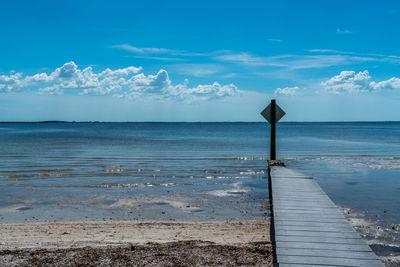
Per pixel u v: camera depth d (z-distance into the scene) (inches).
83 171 849.5
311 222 268.7
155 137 2783.0
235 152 1378.0
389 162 1024.2
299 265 190.7
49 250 257.4
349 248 215.2
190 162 1040.8
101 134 3474.4
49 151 1423.5
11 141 2158.0
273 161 540.4
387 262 263.6
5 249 266.8
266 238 328.2
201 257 240.4
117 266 220.5
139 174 800.3
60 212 454.9
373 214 430.6
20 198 539.8
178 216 434.0
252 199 529.7
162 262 228.8
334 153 1336.1
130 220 414.3
